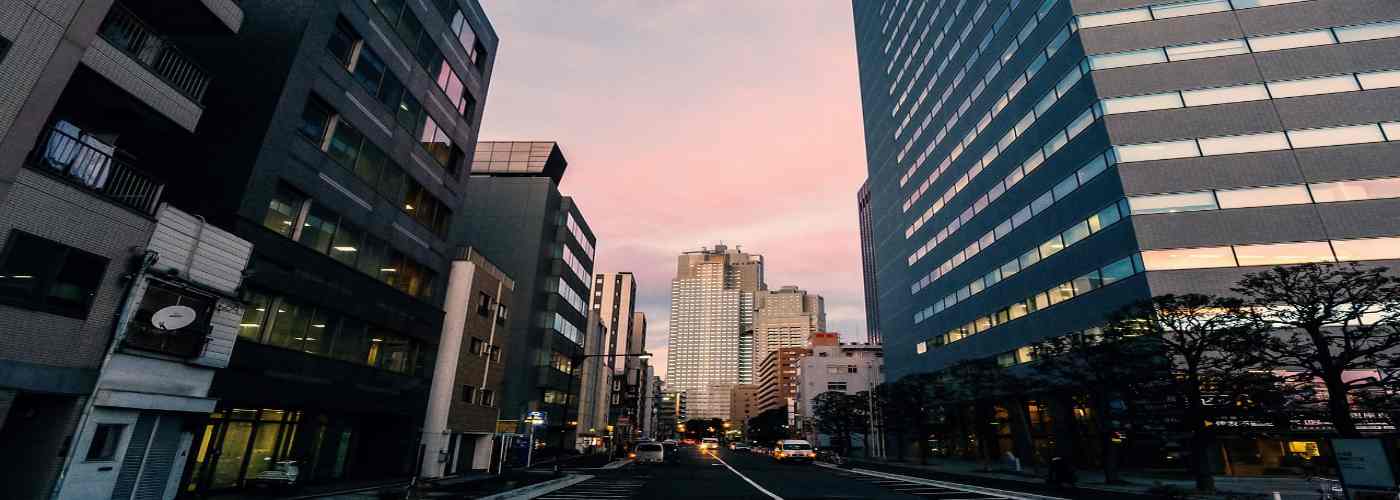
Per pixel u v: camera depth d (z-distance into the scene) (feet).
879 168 282.56
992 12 181.98
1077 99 137.28
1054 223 143.33
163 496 45.39
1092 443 134.00
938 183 215.51
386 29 79.82
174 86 47.55
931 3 230.07
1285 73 122.21
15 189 35.45
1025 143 158.81
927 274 220.64
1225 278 108.99
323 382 66.69
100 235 40.45
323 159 67.36
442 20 95.61
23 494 36.04
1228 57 126.62
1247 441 109.09
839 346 453.17
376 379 77.71
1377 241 105.50
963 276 191.21
